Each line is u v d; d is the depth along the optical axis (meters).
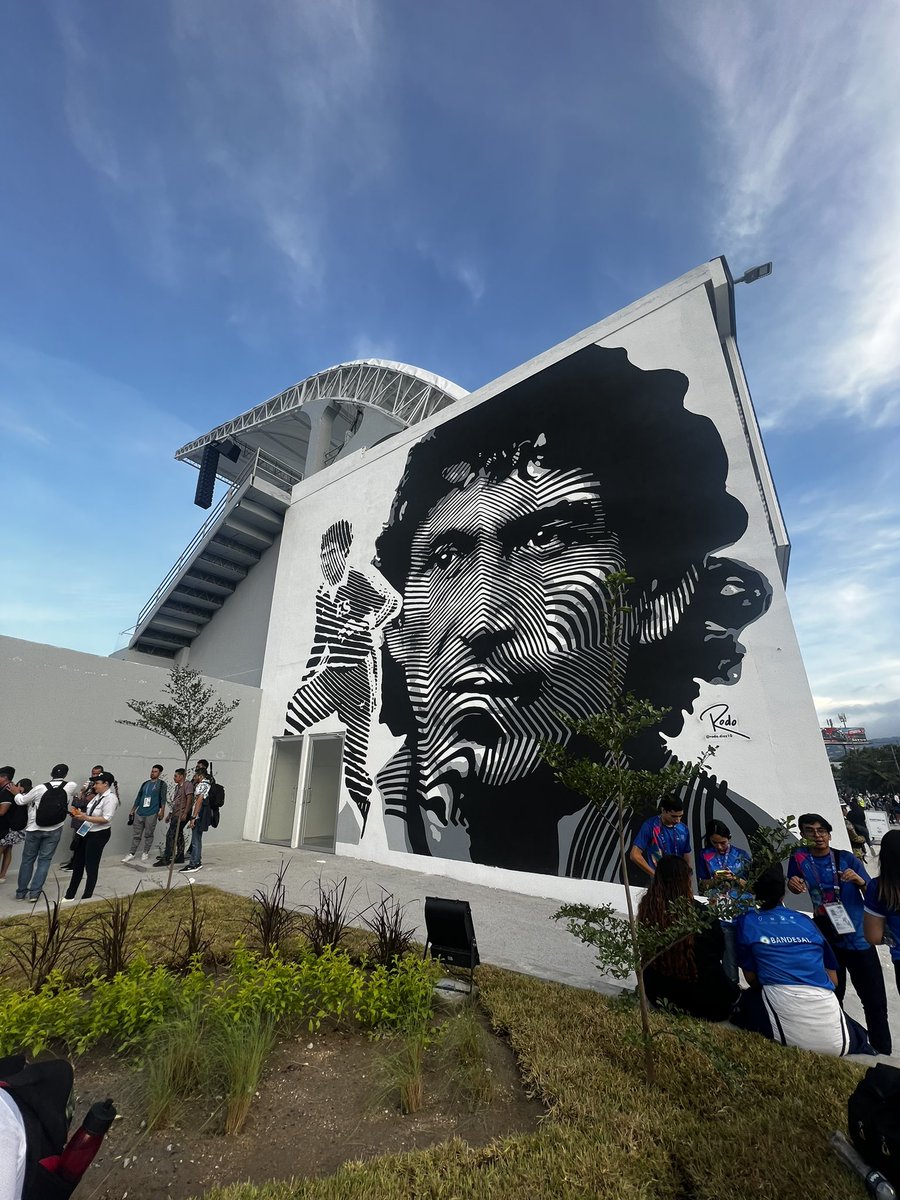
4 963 4.70
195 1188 2.42
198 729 9.65
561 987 4.62
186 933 4.94
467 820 9.59
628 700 3.62
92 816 7.27
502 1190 2.32
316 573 15.02
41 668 10.38
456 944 4.57
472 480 11.51
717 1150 2.62
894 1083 2.52
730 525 8.06
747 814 6.90
